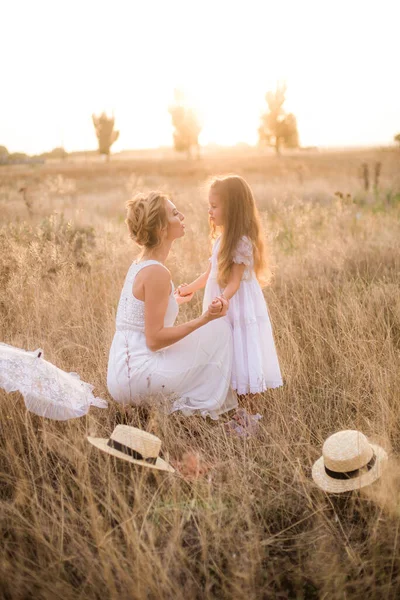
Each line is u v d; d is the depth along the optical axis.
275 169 31.80
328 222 7.56
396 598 1.97
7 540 2.20
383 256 5.89
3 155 59.25
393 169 18.59
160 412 2.95
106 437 2.96
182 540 2.27
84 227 7.02
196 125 56.12
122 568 2.07
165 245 3.09
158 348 2.98
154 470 2.52
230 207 3.07
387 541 2.18
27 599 1.95
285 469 2.63
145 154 99.19
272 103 52.88
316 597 2.00
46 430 2.88
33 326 4.07
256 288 3.21
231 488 2.49
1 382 2.86
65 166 48.25
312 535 2.27
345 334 3.85
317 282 5.02
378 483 2.40
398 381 3.24
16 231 5.61
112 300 4.71
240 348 3.16
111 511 2.28
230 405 3.23
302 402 3.29
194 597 1.99
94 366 3.68
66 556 2.15
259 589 2.03
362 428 3.00
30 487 2.55
